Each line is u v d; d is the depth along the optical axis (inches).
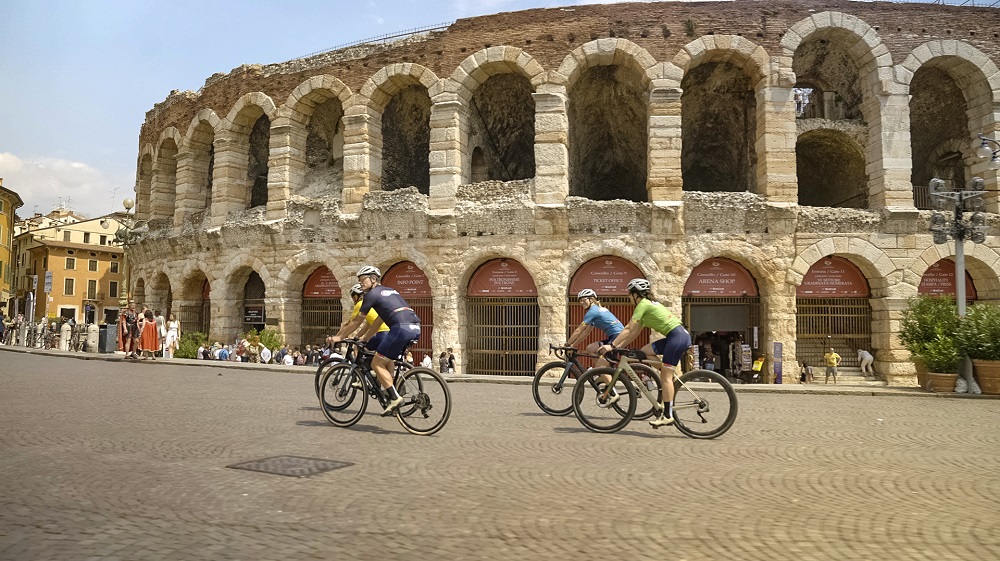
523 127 1253.7
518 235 1026.1
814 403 646.5
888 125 1002.7
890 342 981.2
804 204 1317.7
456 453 343.6
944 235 817.5
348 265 1112.8
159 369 912.9
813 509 244.7
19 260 3270.2
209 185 1407.5
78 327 1581.0
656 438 405.7
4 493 248.8
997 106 1015.6
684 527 220.8
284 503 242.1
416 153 1299.2
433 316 1051.9
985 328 748.0
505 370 1055.0
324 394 433.4
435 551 195.0
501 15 1062.4
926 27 1019.9
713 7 1015.6
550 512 236.8
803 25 1010.7
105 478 274.4
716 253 995.3
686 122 1202.6
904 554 197.2
